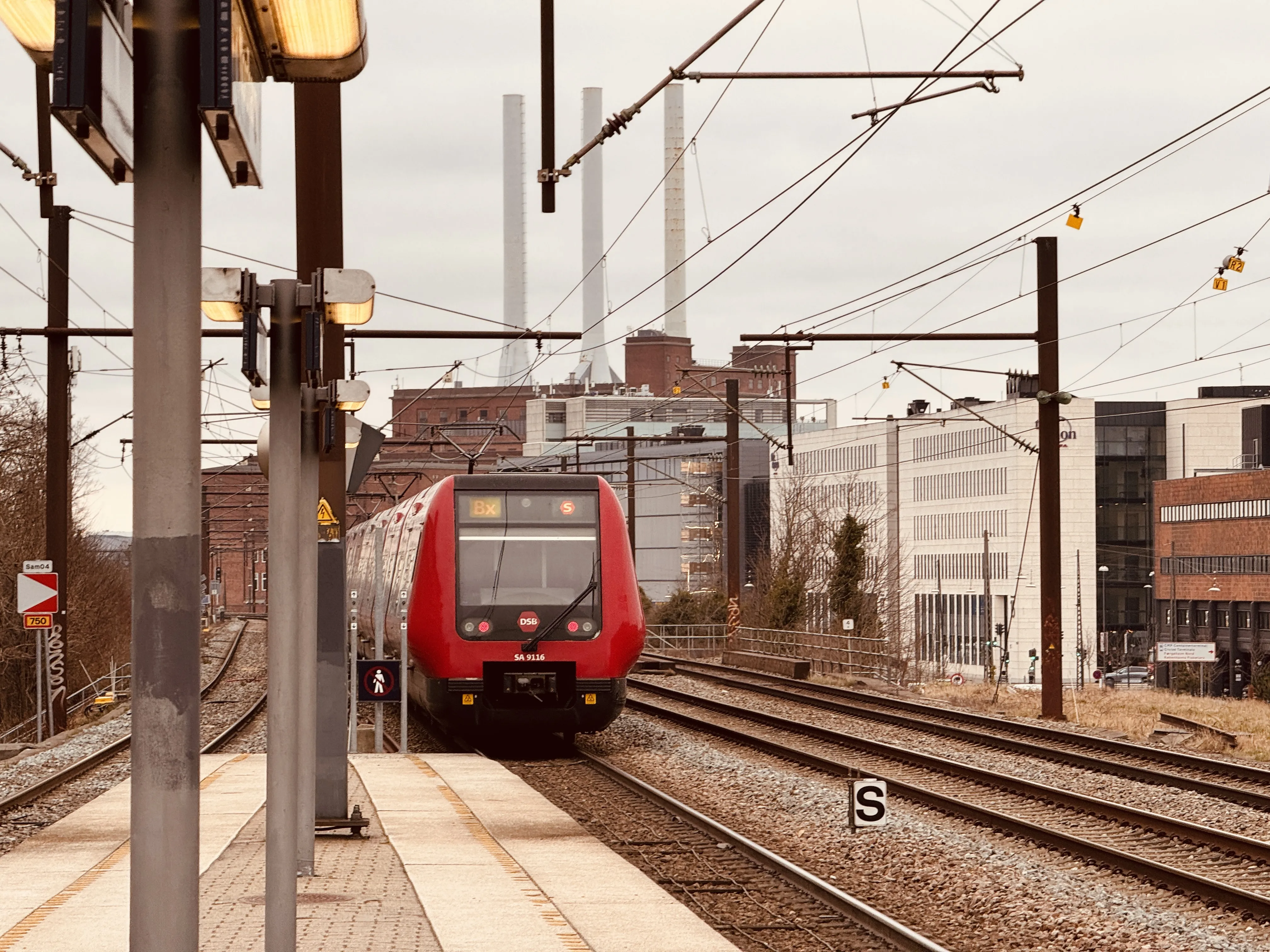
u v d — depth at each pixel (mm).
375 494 43969
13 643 45625
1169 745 28000
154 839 4742
